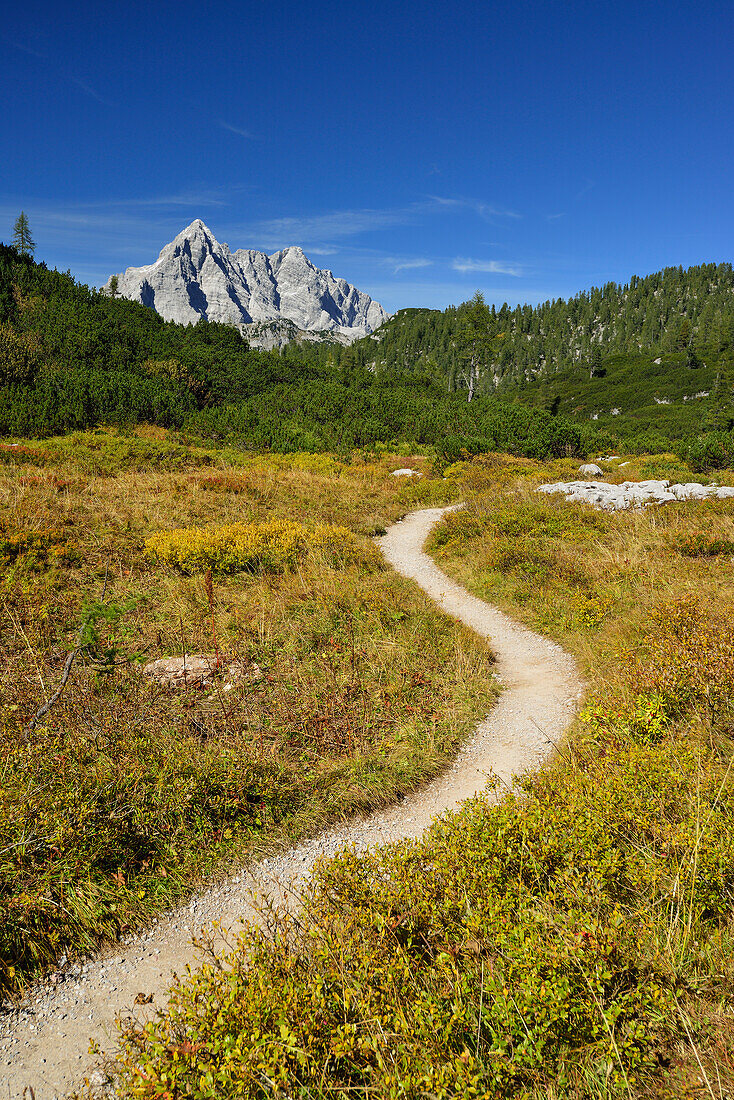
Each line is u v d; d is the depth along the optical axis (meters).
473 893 3.06
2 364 34.06
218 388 48.38
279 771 4.82
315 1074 2.23
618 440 36.06
